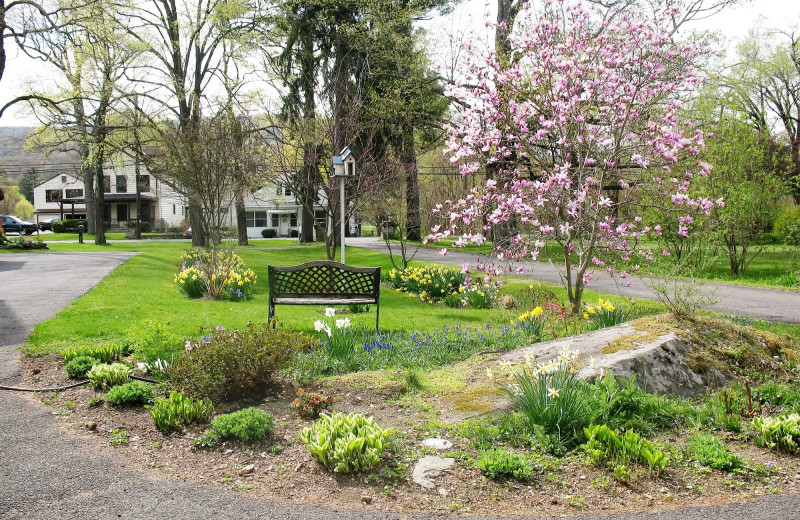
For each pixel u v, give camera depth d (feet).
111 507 9.86
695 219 48.39
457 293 39.50
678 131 30.32
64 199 174.50
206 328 25.32
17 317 27.76
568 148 29.40
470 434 13.08
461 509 9.97
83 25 75.10
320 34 87.15
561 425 12.81
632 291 43.68
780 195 58.85
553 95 29.25
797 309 36.24
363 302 25.48
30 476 11.03
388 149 77.92
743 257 56.54
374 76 85.40
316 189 54.34
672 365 16.28
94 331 24.36
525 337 22.81
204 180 54.39
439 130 94.27
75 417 14.38
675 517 9.71
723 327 19.15
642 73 28.27
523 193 29.27
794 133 96.84
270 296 25.41
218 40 95.71
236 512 9.74
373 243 115.55
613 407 13.79
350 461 11.30
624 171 33.04
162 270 55.01
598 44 29.09
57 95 84.94
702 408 14.66
